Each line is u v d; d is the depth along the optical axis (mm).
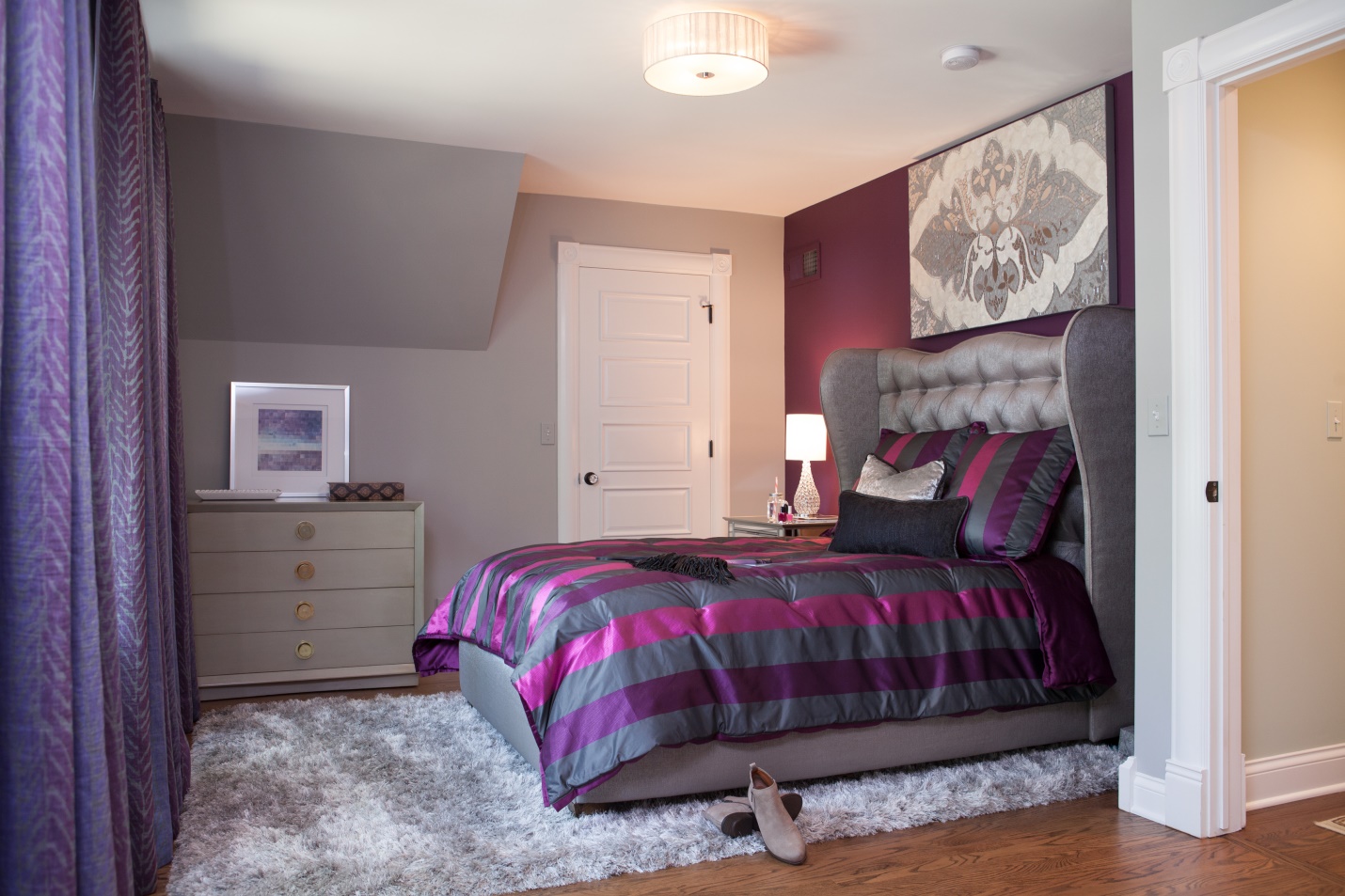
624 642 2611
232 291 4848
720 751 2748
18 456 1481
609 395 5797
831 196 5723
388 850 2445
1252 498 2818
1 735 1460
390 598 4523
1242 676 2783
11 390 1481
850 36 3506
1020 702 3045
